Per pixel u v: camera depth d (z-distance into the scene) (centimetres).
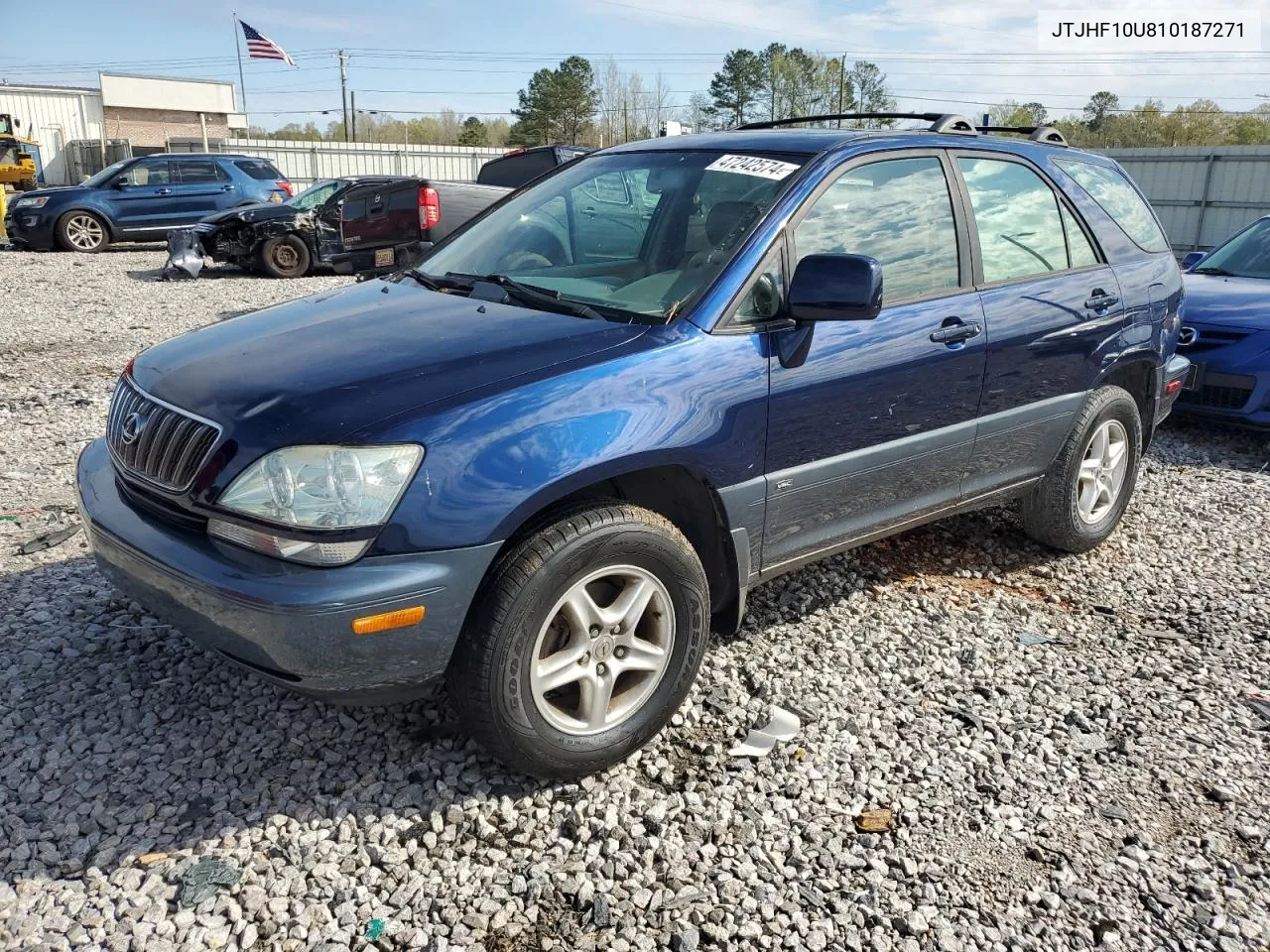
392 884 249
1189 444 684
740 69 6081
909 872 261
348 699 255
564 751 278
